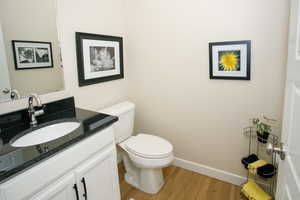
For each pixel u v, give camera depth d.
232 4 1.68
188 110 2.10
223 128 1.95
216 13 1.76
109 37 2.06
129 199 1.87
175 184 2.04
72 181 1.16
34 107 1.50
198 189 1.96
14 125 1.38
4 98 1.37
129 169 2.14
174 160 2.32
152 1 2.05
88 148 1.24
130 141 1.99
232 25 1.71
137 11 2.16
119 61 2.23
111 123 1.40
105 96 2.13
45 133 1.38
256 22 1.62
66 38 1.70
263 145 1.78
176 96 2.13
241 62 1.73
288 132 0.89
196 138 2.12
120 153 2.46
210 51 1.83
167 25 2.02
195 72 1.97
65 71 1.72
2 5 1.31
